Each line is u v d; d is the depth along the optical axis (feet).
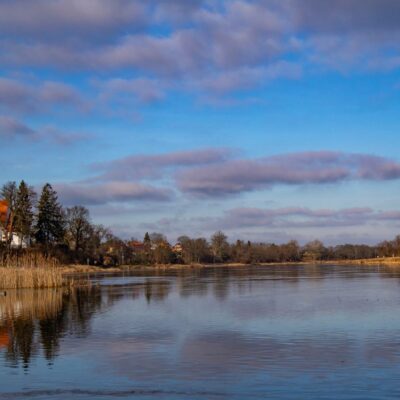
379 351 78.95
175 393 59.06
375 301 147.43
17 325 111.24
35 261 248.93
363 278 276.00
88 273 399.24
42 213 405.80
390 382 62.18
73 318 121.08
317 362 72.33
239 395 57.93
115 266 520.42
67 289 211.00
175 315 123.44
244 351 80.07
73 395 58.90
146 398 57.47
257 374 66.44
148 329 102.83
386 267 488.44
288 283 241.14
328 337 90.63
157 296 176.14
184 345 85.56
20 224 365.40
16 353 81.46
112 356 78.02
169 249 645.51
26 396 58.75
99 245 540.93
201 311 130.11
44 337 95.66
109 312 131.64
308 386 60.90
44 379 65.82
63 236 427.33
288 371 67.67
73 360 75.97
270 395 57.77
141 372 68.33
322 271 404.77
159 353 79.61
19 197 364.17
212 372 67.82
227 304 145.38
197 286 228.22
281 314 121.29
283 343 85.87
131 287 224.74
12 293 191.72
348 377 64.59
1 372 69.77
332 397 56.75
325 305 138.51
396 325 102.58
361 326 101.96
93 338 93.56
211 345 85.20
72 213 458.50
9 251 314.35
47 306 146.61
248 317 117.19
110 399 57.31
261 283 244.63
